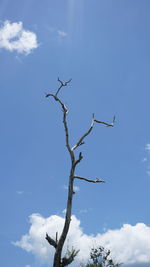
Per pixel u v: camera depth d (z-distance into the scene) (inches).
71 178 809.5
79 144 846.5
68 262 742.5
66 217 772.6
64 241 756.6
